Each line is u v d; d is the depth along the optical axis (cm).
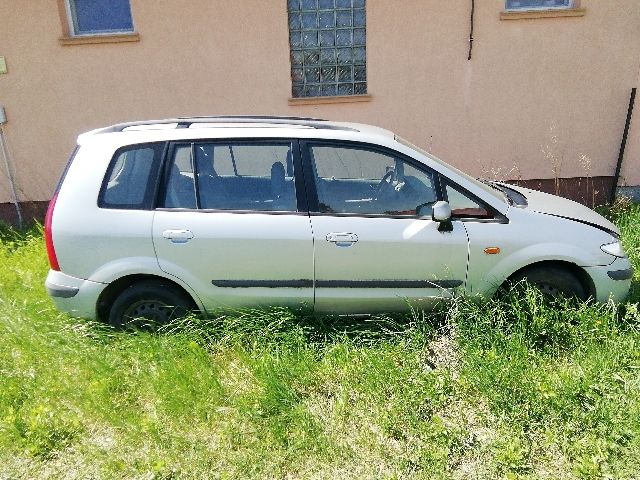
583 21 610
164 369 325
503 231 344
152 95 641
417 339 342
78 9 629
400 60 629
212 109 648
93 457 272
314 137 347
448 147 661
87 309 350
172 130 350
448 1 606
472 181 357
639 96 632
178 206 344
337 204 347
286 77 638
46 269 473
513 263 346
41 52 621
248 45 625
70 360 341
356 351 340
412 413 290
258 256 342
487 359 316
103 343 355
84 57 625
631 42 616
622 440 269
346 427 289
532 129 651
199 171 346
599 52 621
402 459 264
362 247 340
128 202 342
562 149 657
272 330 350
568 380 300
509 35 617
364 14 625
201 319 362
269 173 347
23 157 657
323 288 351
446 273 347
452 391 309
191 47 623
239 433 283
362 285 349
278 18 615
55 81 632
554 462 261
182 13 611
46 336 358
